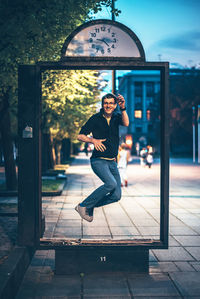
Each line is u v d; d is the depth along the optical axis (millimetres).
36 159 4172
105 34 4152
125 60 4137
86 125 4090
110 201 4281
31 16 5258
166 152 4098
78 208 4152
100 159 4148
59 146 28531
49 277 4016
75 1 6180
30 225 4168
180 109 53594
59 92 10562
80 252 4125
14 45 5555
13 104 11438
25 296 3473
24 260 4035
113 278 3982
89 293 3551
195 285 3746
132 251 4152
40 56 6812
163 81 4102
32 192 4172
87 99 16281
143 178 18031
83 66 4145
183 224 6801
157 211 8008
